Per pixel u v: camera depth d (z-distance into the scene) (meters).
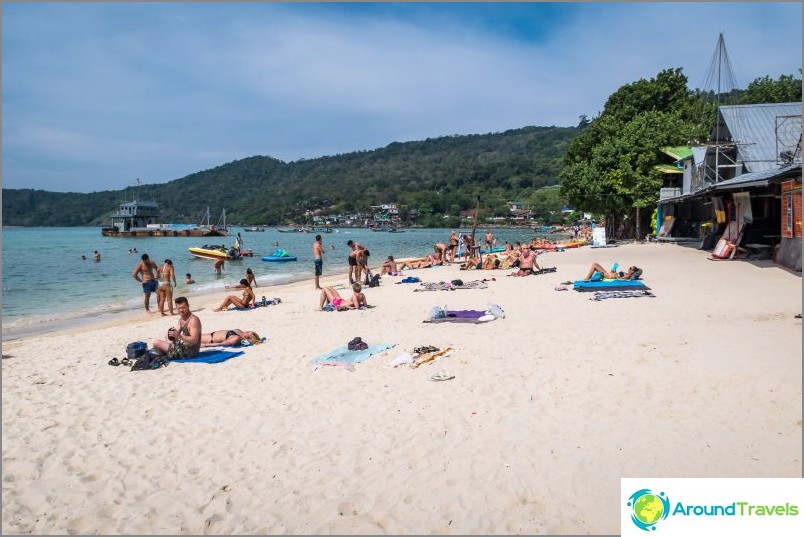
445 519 4.42
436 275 23.39
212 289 23.44
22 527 4.61
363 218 190.50
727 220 24.14
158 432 6.47
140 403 7.52
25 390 8.31
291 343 10.76
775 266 17.94
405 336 10.85
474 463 5.27
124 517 4.71
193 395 7.74
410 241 82.38
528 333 10.40
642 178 37.94
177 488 5.16
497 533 4.21
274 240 89.25
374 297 16.95
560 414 6.26
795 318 10.10
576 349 8.93
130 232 98.62
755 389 6.48
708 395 6.45
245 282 16.30
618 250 31.08
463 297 15.97
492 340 10.00
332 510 4.65
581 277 19.66
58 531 4.54
